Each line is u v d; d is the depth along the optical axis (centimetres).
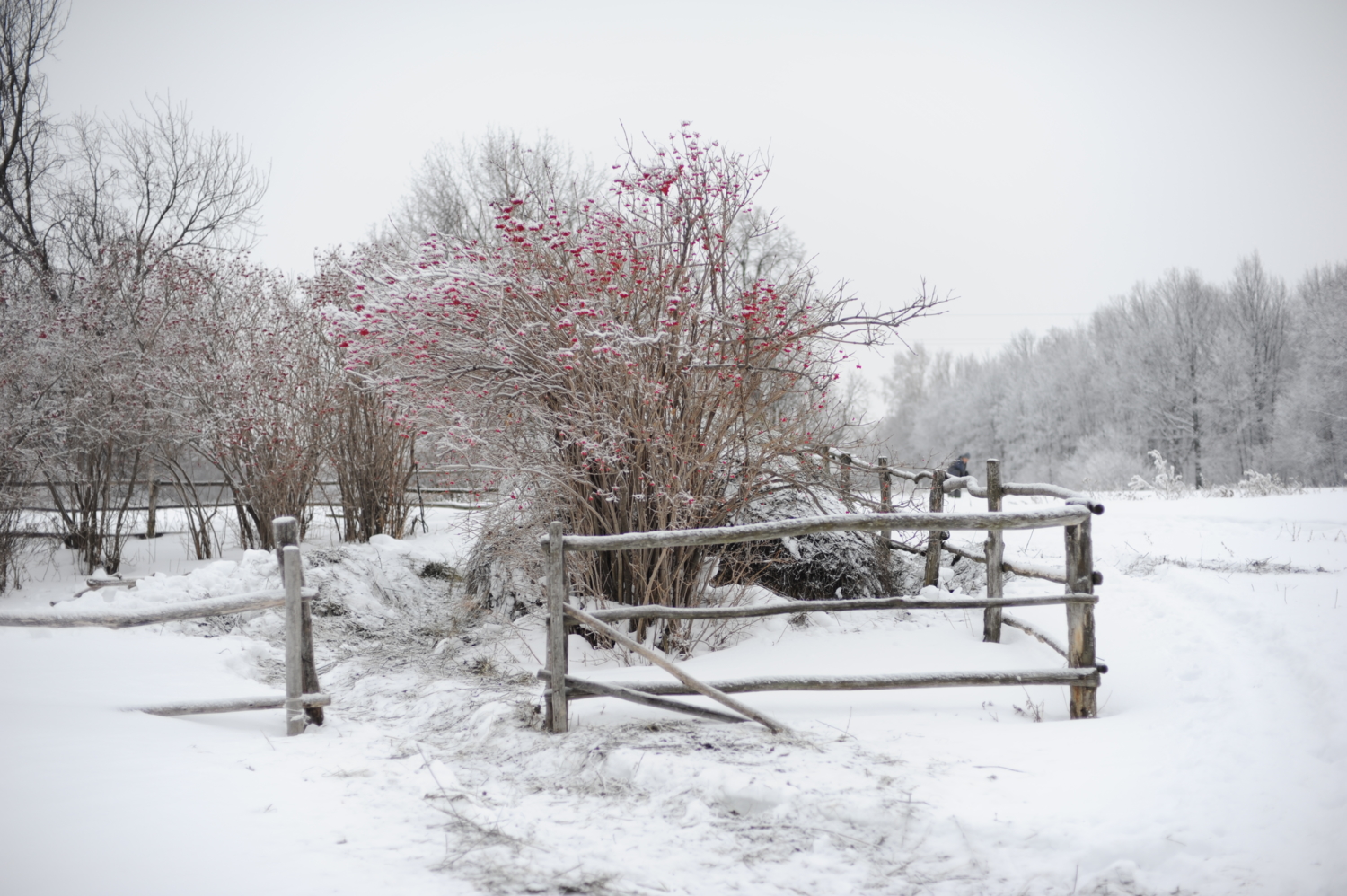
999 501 630
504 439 679
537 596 745
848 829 335
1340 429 3769
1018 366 6097
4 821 318
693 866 311
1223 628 581
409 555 909
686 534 471
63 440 951
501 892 287
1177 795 344
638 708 493
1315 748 373
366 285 726
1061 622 637
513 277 652
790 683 464
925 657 596
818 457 766
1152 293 4831
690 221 654
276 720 515
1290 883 280
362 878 292
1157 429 4528
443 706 544
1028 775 377
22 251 1358
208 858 301
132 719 463
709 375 648
